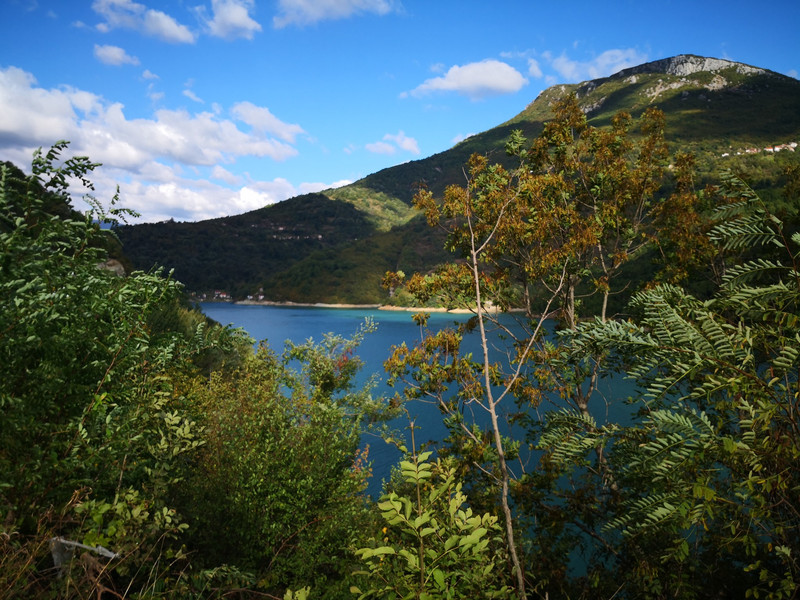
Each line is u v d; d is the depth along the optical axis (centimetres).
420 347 663
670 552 198
